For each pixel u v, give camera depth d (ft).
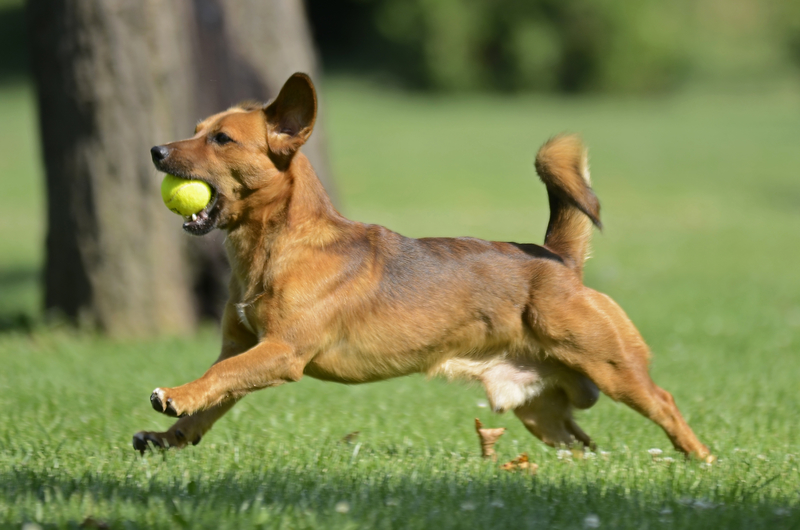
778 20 281.74
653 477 22.75
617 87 240.53
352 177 127.65
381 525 18.21
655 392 25.86
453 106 212.84
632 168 139.44
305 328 24.18
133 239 45.29
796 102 234.38
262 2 48.29
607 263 77.51
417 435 28.58
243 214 25.03
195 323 47.88
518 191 121.19
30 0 44.19
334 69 246.27
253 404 32.19
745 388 35.65
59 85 44.04
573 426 27.73
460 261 25.89
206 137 24.97
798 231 98.68
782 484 22.62
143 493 20.03
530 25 235.40
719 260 79.51
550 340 25.68
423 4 233.76
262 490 20.15
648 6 245.45
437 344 25.54
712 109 219.41
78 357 40.19
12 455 24.08
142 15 43.57
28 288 66.28
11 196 114.11
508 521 18.89
